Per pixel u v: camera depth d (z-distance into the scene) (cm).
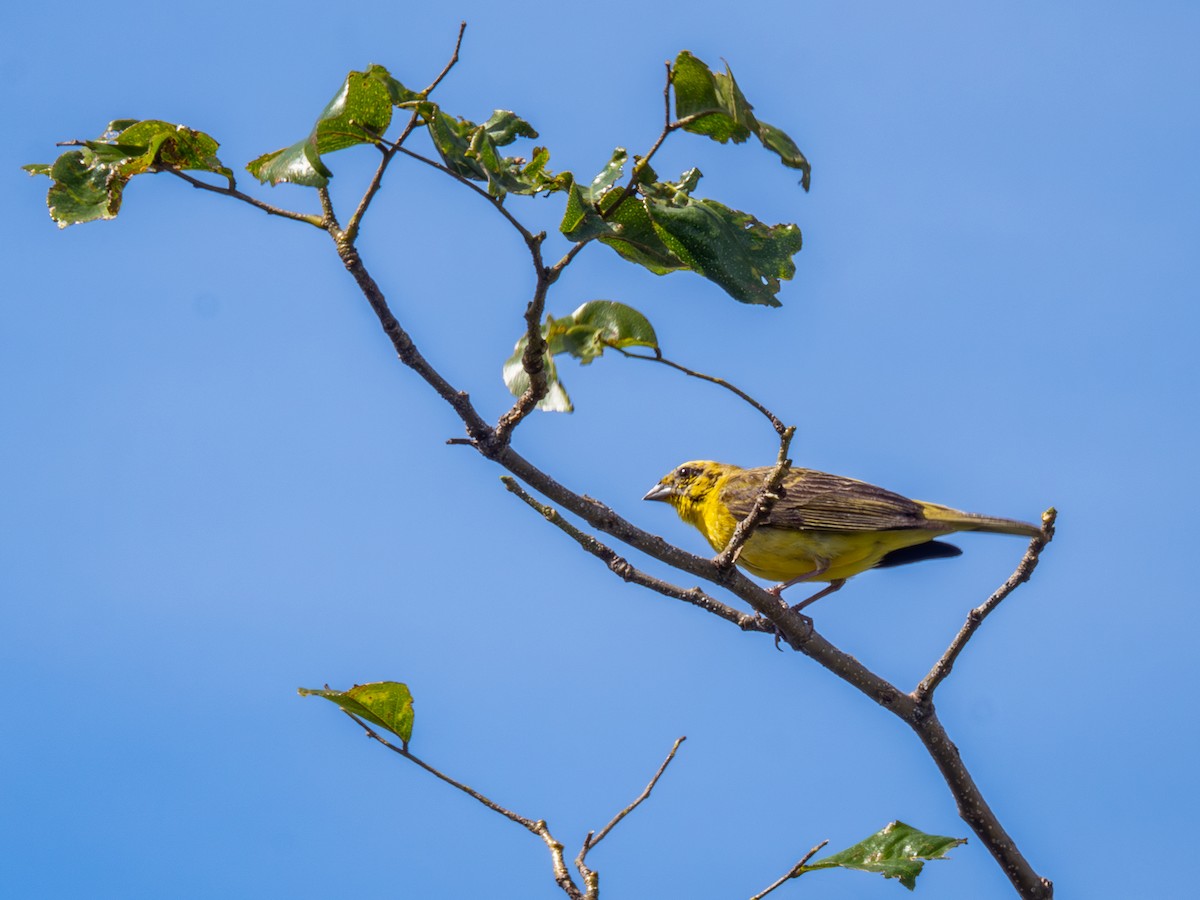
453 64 802
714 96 828
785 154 852
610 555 1040
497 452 933
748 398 956
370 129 804
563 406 930
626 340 932
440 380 904
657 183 855
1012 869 1138
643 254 890
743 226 855
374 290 862
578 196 816
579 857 890
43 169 845
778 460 973
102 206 833
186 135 841
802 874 908
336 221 861
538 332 843
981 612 1112
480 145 812
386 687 892
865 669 1122
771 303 826
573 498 991
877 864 895
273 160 773
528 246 806
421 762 912
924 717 1124
